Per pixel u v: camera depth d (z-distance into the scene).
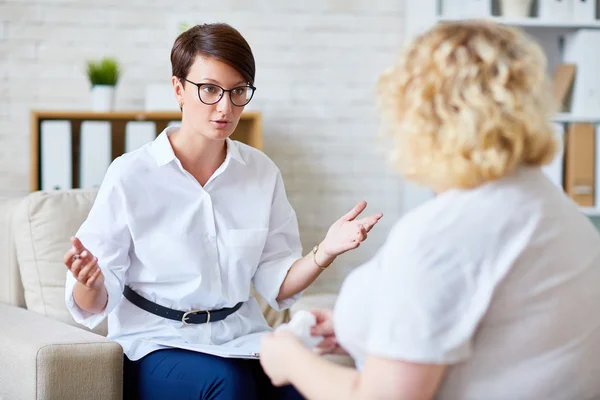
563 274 1.03
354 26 3.93
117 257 1.79
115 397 1.68
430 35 1.05
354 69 3.94
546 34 3.80
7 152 3.65
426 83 1.00
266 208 1.94
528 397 1.02
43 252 2.11
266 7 3.85
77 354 1.64
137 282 1.85
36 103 3.67
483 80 0.99
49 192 2.18
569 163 3.65
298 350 1.11
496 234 1.00
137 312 1.85
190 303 1.85
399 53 1.08
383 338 0.96
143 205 1.82
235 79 1.76
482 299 0.97
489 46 1.00
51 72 3.67
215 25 1.79
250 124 3.56
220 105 1.76
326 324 1.23
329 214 3.95
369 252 3.98
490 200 1.01
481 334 1.02
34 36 3.65
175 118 3.51
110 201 1.80
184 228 1.84
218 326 1.87
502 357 1.01
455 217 1.00
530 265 1.01
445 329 0.96
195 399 1.67
